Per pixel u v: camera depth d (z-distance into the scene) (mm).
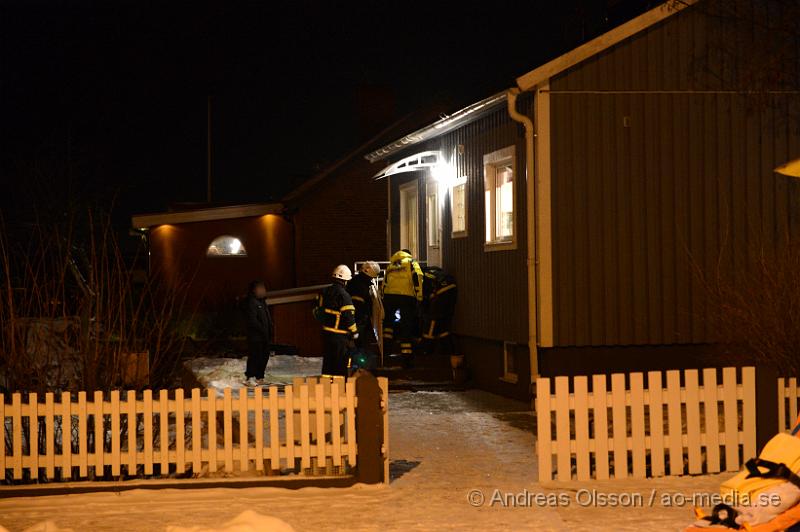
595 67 12695
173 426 10492
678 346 12867
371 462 8078
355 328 13273
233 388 15172
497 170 14297
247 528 6117
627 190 12773
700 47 13016
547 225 12555
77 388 9203
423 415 12195
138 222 31219
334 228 31453
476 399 13750
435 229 17203
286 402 8195
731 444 8406
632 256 12773
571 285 12625
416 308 15664
